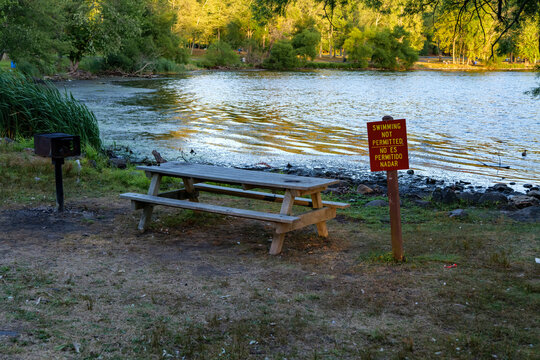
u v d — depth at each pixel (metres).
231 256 5.73
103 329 3.82
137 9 52.81
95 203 8.02
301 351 3.59
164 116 25.36
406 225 7.38
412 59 97.19
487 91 46.19
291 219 5.46
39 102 13.12
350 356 3.53
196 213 7.61
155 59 67.12
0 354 3.32
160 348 3.54
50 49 37.72
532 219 7.73
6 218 6.87
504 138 20.00
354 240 6.45
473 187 12.07
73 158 10.98
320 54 116.38
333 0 14.94
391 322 4.05
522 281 4.82
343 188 11.01
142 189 9.44
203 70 81.69
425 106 32.56
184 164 7.20
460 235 6.57
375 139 5.28
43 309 4.11
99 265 5.30
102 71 61.78
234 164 14.42
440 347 3.61
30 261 5.30
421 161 15.42
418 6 13.73
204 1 103.62
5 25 33.50
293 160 15.32
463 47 98.81
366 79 65.75
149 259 5.57
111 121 22.97
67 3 46.62
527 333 3.78
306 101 35.34
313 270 5.27
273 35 96.00
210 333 3.83
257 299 4.50
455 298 4.46
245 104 32.50
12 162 10.06
